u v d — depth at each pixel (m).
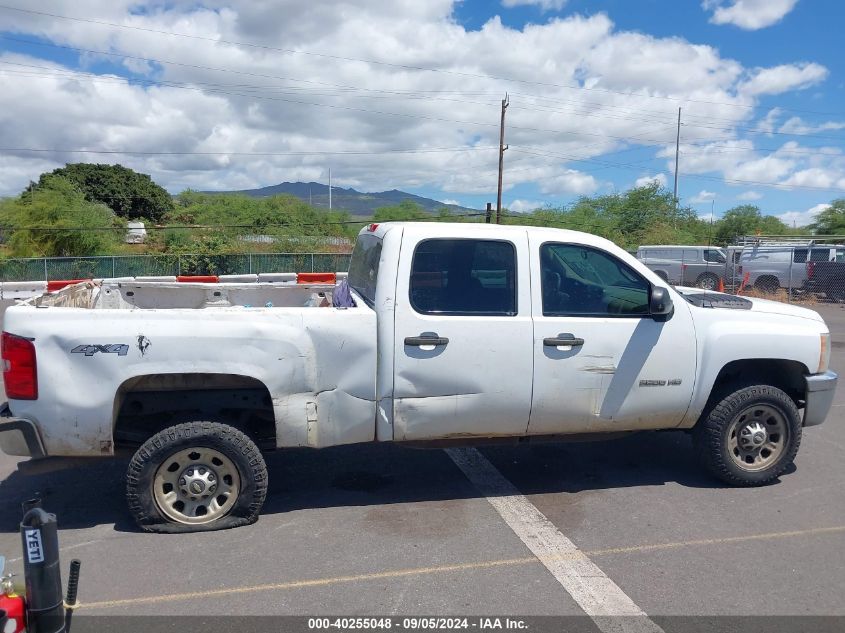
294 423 4.45
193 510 4.45
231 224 43.28
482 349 4.59
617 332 4.80
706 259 25.98
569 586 3.76
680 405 5.00
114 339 4.18
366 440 4.66
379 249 4.75
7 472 5.59
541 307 4.73
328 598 3.63
